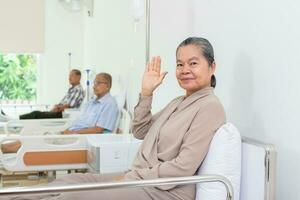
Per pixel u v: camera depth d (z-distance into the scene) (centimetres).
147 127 182
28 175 302
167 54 260
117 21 400
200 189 139
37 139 254
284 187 139
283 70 139
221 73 184
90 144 243
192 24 218
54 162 258
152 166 151
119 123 347
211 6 194
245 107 164
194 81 155
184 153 140
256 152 137
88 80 507
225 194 134
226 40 179
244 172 144
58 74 588
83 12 591
